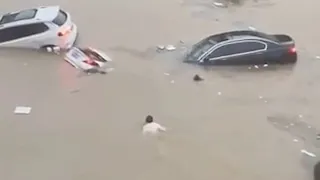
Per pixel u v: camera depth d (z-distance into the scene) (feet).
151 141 55.93
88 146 55.42
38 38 73.56
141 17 84.58
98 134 57.16
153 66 70.03
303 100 62.64
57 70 69.67
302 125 58.08
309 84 65.82
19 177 51.37
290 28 80.38
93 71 68.90
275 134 56.59
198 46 71.72
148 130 57.00
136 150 54.65
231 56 68.95
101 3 90.02
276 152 53.93
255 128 57.62
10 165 52.95
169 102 62.34
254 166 52.03
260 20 83.61
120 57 72.33
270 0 91.04
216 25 81.76
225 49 69.21
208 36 76.48
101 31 79.71
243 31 71.97
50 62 71.72
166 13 86.17
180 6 88.94
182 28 80.74
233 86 65.51
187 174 51.13
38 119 59.77
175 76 67.67
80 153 54.44
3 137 56.90
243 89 64.85
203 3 90.02
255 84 65.98
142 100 62.80
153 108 61.26
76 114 60.59
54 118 59.93
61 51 73.82
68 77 67.97
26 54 73.61
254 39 69.26
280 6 88.84
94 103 62.49
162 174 51.26
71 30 75.46
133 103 62.28
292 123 58.39
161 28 80.74
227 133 56.90
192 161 52.85
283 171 51.39
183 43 75.72
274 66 69.26
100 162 53.11
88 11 86.69
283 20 83.51
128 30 80.07
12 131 57.82
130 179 50.78
